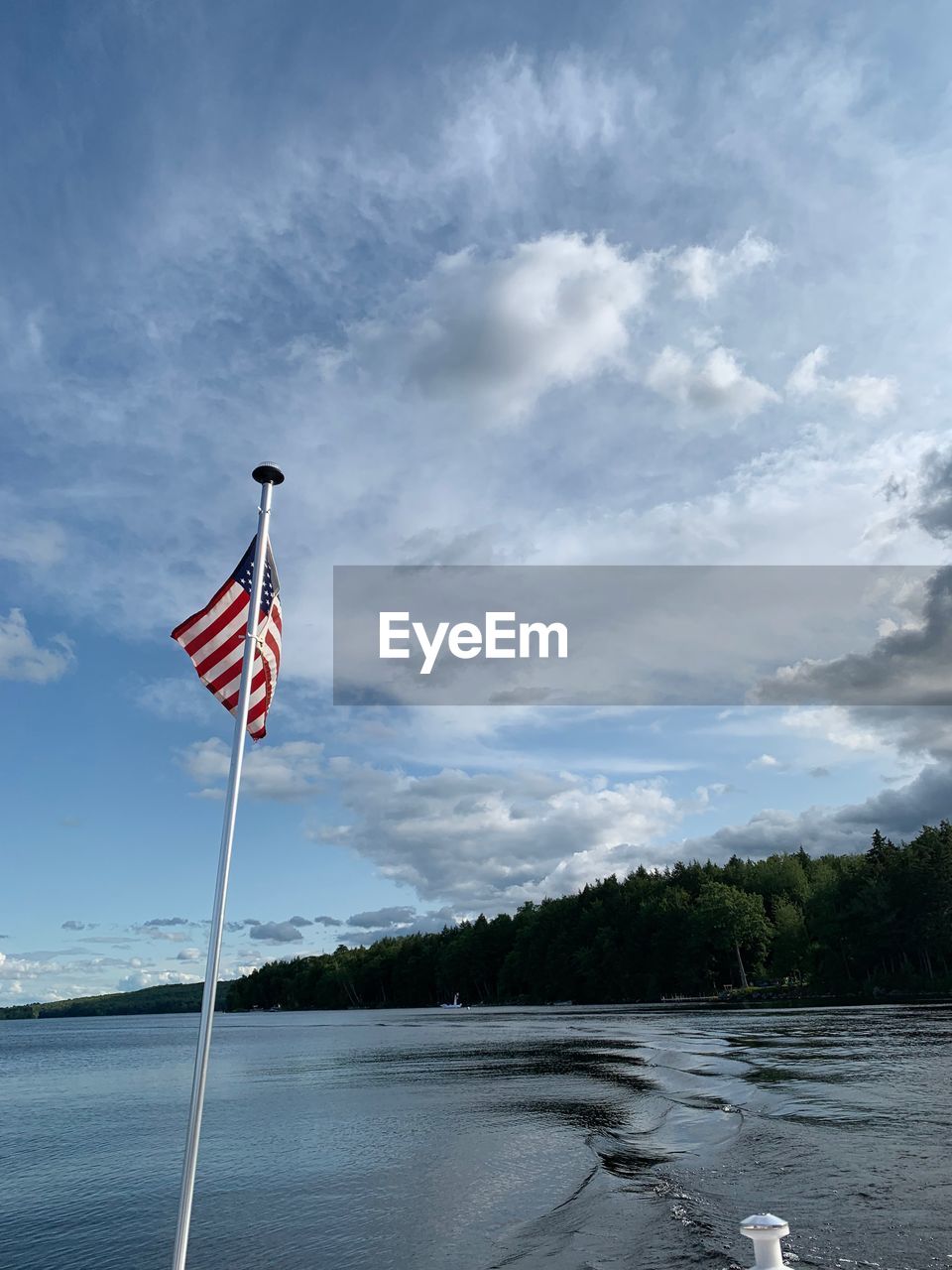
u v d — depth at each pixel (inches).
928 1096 896.9
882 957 4468.5
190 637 424.2
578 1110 1029.8
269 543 439.5
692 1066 1393.9
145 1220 633.0
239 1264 503.8
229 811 373.7
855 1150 663.1
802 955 4778.5
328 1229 568.4
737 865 6510.8
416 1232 546.6
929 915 4175.7
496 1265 466.9
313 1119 1096.8
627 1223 524.1
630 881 6692.9
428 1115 1066.7
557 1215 560.1
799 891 5743.1
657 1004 4948.3
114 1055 3137.3
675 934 5428.2
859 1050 1443.2
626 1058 1681.8
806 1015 2773.1
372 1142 898.7
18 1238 596.4
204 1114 1219.9
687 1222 513.0
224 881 362.6
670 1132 832.3
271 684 436.1
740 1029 2241.6
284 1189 705.0
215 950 354.0
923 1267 401.4
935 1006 2908.5
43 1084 1950.1
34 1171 863.7
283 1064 2100.1
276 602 443.8
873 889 4426.7
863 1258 417.1
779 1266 211.2
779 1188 573.0
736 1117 865.5
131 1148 971.9
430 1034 3152.1
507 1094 1232.8
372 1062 2003.0
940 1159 613.6
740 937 4928.6
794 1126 781.9
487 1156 781.3
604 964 5920.3
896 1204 510.0
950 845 4379.9
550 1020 3715.6
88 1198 725.3
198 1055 343.3
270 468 435.8
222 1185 737.0
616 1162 714.2
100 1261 533.0
